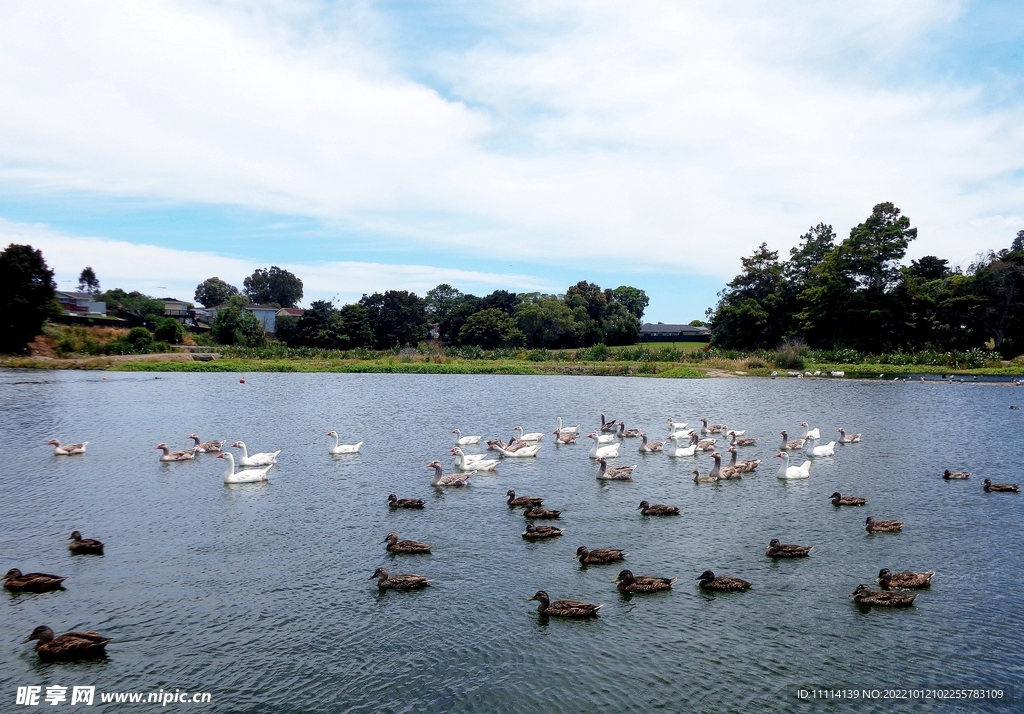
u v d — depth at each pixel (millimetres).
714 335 198750
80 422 72000
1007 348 167250
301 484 45844
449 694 21750
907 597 27422
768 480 47812
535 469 50938
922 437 66062
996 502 42062
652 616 26641
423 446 59969
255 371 143125
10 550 33219
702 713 20844
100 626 25844
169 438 63250
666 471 50531
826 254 195875
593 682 22344
